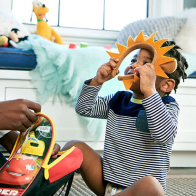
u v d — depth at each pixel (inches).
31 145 30.0
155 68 35.4
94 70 62.2
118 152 36.5
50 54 61.0
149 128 34.0
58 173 30.1
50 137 30.5
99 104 40.6
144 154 35.5
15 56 61.4
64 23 88.2
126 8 92.1
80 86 61.7
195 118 70.5
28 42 64.2
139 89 37.0
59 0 87.5
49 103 62.7
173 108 37.5
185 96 69.7
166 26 78.6
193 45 78.0
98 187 37.8
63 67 61.4
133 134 36.1
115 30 91.3
